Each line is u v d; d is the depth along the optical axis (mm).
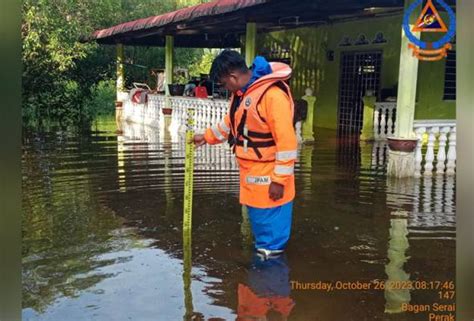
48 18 15836
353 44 13469
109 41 18219
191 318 3031
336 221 5105
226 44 19453
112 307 3176
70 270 3781
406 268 3861
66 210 5457
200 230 4773
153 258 4039
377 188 6637
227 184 6777
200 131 13125
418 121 7504
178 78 21641
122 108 18391
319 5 8953
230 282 3576
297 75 15852
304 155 9430
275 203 3998
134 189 6465
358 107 13461
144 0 23516
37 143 11172
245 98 3854
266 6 8930
